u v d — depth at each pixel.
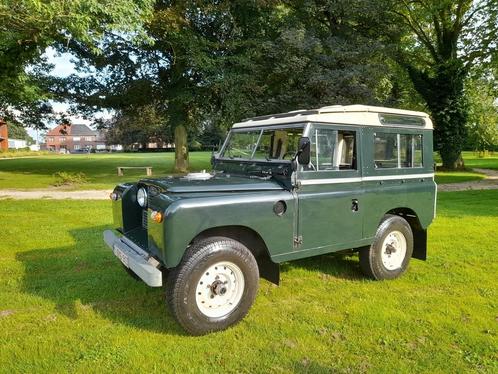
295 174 4.24
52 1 8.45
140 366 3.30
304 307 4.48
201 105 21.41
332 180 4.56
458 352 3.54
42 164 34.31
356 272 5.67
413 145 5.39
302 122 4.41
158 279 3.56
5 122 24.56
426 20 22.61
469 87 26.05
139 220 4.81
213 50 19.39
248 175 4.79
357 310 4.36
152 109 25.45
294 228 4.32
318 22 19.86
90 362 3.35
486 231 8.07
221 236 4.09
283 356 3.46
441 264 6.01
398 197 5.21
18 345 3.63
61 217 9.55
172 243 3.59
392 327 4.00
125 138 84.00
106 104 22.58
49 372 3.22
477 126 31.05
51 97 19.88
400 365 3.32
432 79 25.36
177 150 23.81
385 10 19.36
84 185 17.33
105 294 4.84
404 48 23.97
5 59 12.99
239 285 4.00
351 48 17.38
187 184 4.02
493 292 4.92
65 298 4.71
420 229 5.67
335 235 4.66
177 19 17.33
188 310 3.73
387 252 5.33
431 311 4.36
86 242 7.21
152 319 4.18
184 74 20.50
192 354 3.49
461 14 23.66
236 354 3.49
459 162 25.88
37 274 5.54
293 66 16.36
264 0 17.78
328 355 3.49
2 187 16.77
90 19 9.41
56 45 18.73
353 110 4.73
